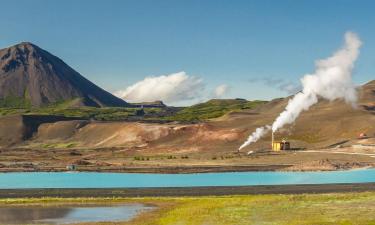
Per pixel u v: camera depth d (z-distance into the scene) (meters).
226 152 187.75
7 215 66.19
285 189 91.25
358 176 117.69
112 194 86.88
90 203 76.00
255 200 73.81
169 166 143.50
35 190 92.44
